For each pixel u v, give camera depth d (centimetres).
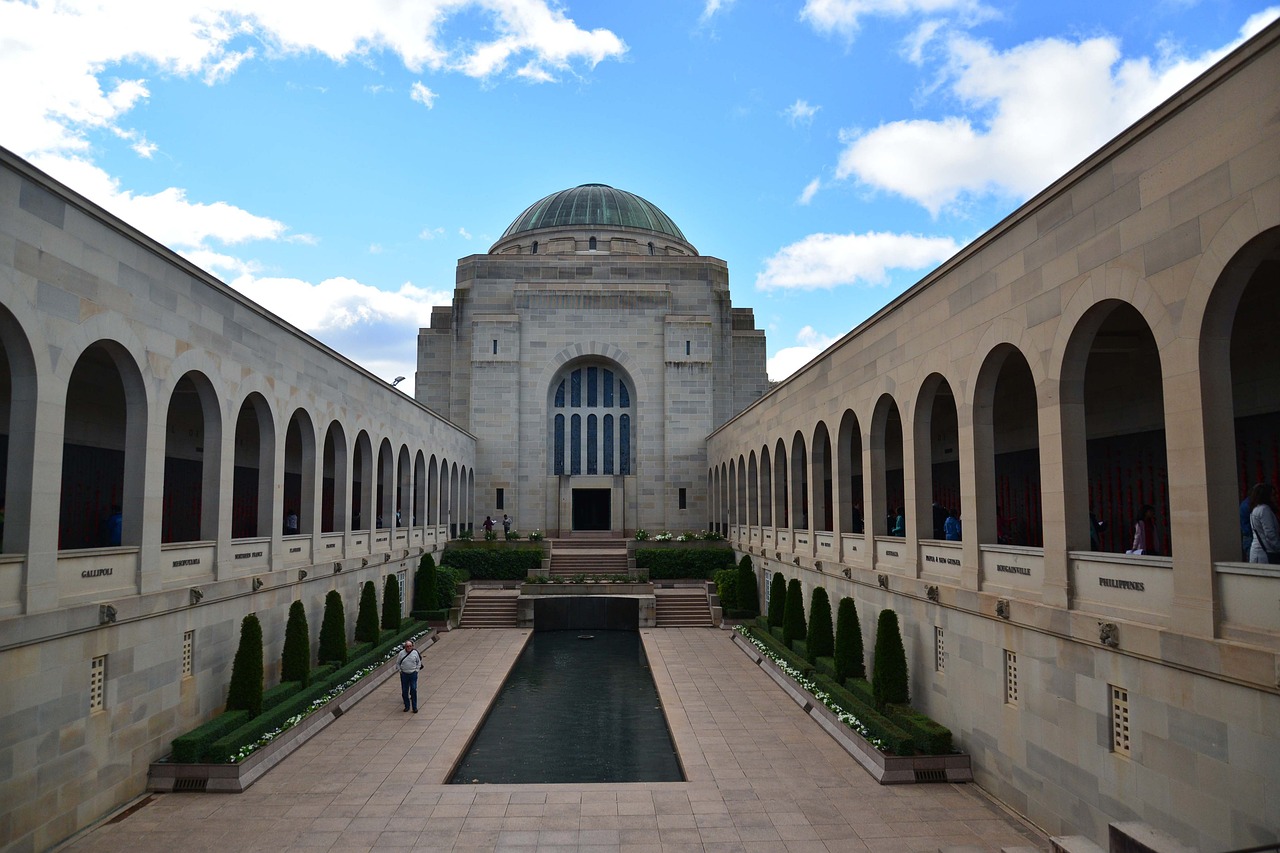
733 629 3950
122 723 1628
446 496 4941
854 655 2411
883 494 2441
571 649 3775
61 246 1447
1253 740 1047
